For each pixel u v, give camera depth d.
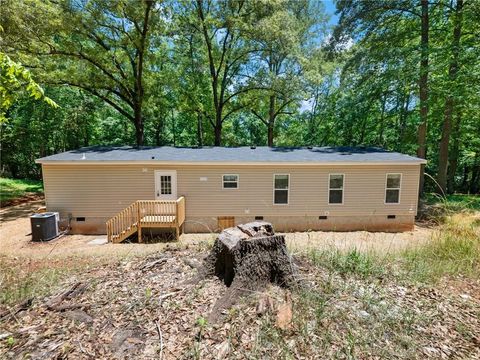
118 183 10.16
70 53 12.92
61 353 1.90
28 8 10.45
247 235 2.92
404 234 9.59
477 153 17.36
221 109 17.52
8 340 2.04
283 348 1.90
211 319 2.21
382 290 2.71
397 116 17.17
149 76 15.23
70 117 19.55
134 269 3.37
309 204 10.51
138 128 15.21
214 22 14.35
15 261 5.56
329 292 2.59
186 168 10.24
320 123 19.70
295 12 17.64
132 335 2.07
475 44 11.02
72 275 3.58
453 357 1.86
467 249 3.85
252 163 10.09
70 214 10.09
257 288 2.59
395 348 1.93
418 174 10.30
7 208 13.45
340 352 1.88
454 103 11.41
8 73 2.79
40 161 9.60
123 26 13.40
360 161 10.05
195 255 3.71
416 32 13.18
